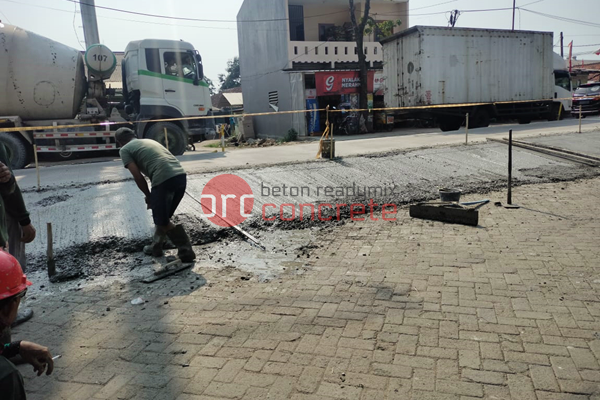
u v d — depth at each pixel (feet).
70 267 15.99
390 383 8.79
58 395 8.86
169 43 40.98
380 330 10.85
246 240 18.67
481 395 8.32
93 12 55.98
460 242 17.39
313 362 9.61
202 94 42.86
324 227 20.22
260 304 12.62
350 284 13.79
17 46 38.06
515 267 14.57
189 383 9.06
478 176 28.55
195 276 15.01
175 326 11.50
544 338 10.17
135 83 40.88
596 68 152.35
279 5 76.64
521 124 64.23
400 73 62.85
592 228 18.40
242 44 101.09
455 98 59.98
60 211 21.71
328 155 32.32
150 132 40.55
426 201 23.89
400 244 17.51
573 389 8.37
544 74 65.62
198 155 39.75
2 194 10.60
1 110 38.91
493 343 10.05
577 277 13.53
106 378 9.37
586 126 50.24
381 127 79.46
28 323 11.99
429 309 11.85
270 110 86.58
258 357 9.89
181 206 22.40
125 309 12.66
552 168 30.27
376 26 78.18
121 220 20.48
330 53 79.00
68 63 40.32
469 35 59.72
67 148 41.06
